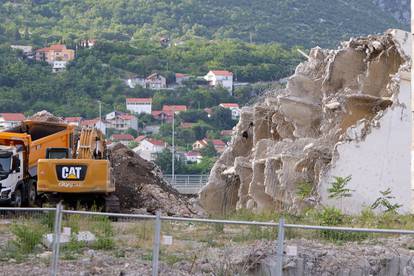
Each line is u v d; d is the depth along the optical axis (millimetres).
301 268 49188
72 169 76250
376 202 74188
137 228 54438
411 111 75062
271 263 49031
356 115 79188
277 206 80062
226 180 93500
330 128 80562
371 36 82500
